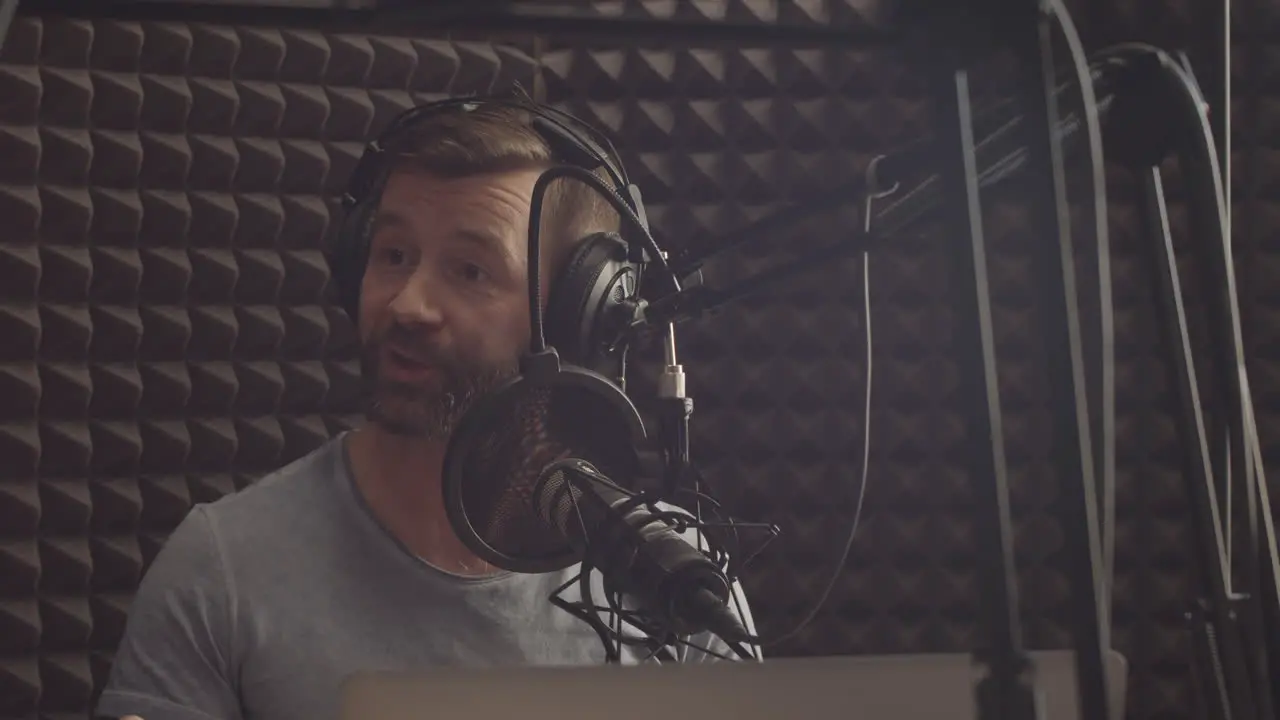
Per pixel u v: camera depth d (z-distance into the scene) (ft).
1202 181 2.57
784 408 7.80
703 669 2.72
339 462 4.55
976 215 2.08
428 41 7.34
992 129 2.45
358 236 4.29
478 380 4.14
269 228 7.13
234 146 7.07
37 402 6.77
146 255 6.94
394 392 4.17
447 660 4.32
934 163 2.73
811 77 7.77
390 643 4.32
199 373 7.05
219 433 7.07
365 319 4.22
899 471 7.84
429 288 4.14
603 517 3.16
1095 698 1.93
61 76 6.72
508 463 3.34
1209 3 2.81
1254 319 7.88
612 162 4.32
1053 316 1.98
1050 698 2.75
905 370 7.81
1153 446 7.91
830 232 7.76
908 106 7.83
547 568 3.48
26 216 6.70
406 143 4.23
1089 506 1.95
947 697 2.75
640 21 2.64
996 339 7.78
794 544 7.78
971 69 2.17
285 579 4.35
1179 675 7.97
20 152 6.66
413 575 4.37
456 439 3.27
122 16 2.94
